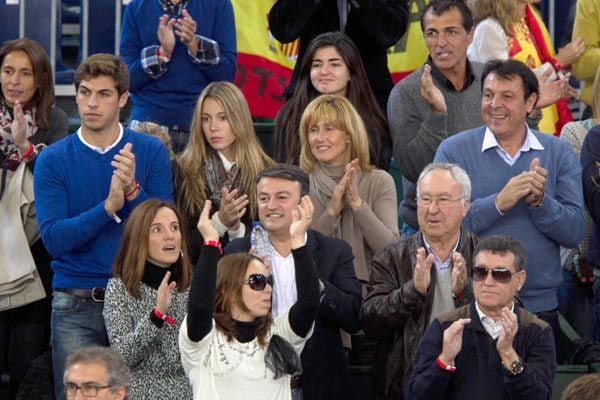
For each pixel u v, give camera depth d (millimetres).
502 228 32906
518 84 32969
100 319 31969
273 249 31297
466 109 36188
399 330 31141
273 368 28484
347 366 31453
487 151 33469
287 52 42250
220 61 38344
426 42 36188
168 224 30203
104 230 32000
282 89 42062
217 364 28500
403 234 36281
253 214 34281
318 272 31516
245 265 28688
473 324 29453
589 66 40656
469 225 32750
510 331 28312
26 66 34938
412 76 36094
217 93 34438
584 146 34406
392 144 36812
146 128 35219
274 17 38219
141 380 29750
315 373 31016
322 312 31031
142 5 38562
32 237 34281
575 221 32875
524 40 39906
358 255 33156
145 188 33000
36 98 35281
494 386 29109
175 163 34406
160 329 29375
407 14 38438
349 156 33875
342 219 33281
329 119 33656
